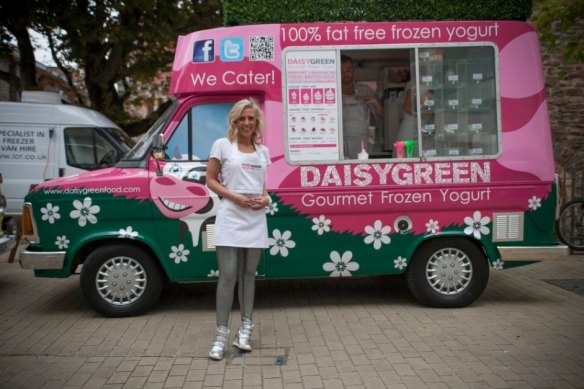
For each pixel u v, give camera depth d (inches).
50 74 773.3
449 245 229.1
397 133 244.1
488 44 226.7
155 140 213.9
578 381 159.8
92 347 190.9
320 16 225.9
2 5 469.7
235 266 179.3
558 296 251.3
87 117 415.5
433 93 226.8
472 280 230.4
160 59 576.1
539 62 229.5
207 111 224.5
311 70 223.1
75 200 216.2
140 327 211.8
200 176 219.0
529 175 227.0
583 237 358.3
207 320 220.2
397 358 178.4
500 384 158.2
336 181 222.7
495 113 227.3
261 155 180.4
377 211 224.4
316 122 223.0
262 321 217.9
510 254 225.9
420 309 231.8
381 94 249.4
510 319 217.2
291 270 224.5
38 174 406.3
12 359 180.5
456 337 197.2
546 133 228.4
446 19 229.8
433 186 224.7
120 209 217.3
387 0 227.5
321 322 216.1
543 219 228.2
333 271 225.9
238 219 176.2
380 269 227.3
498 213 227.1
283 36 222.5
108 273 221.1
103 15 493.0
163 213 217.8
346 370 169.5
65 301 251.1
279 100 222.1
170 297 254.2
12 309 238.5
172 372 169.6
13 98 530.9
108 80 541.3
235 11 224.7
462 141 227.3
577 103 431.8
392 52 233.0
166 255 219.6
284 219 222.4
